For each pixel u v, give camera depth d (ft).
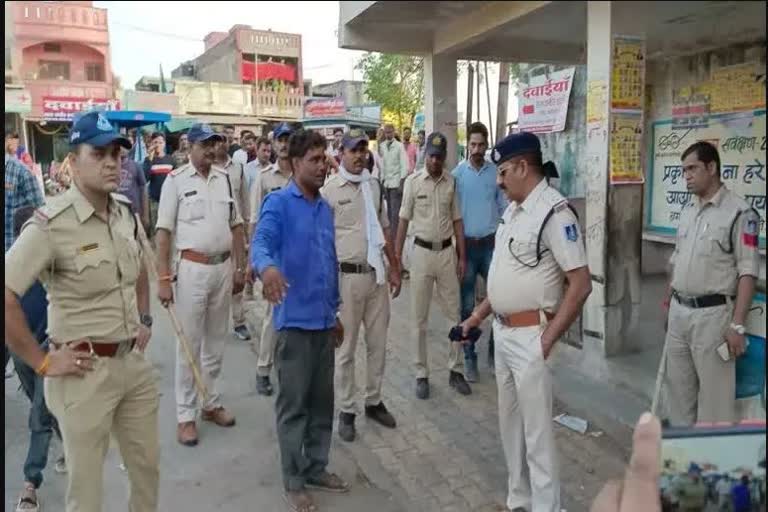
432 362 16.14
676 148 10.57
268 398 14.29
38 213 7.03
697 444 4.42
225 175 12.75
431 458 11.18
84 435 7.38
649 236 10.77
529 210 7.67
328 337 10.14
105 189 7.19
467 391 13.92
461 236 13.94
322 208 9.91
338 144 27.76
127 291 7.70
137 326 7.95
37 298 9.55
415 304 13.66
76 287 7.26
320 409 10.25
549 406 7.77
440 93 13.30
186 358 11.87
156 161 28.30
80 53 48.55
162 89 48.14
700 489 4.45
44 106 46.65
